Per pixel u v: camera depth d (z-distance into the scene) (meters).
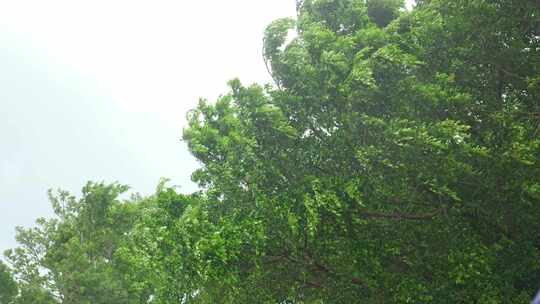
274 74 12.17
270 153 11.94
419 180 10.72
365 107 11.67
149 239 11.86
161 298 12.14
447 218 11.16
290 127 11.30
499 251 11.56
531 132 11.30
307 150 12.07
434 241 11.41
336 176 11.55
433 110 11.48
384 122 10.76
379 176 11.44
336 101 11.46
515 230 11.54
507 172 10.67
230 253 11.04
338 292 12.09
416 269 11.67
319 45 11.53
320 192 11.05
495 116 11.11
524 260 11.17
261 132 11.80
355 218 11.51
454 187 11.10
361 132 11.19
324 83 11.39
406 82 11.15
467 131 11.73
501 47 12.16
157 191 12.02
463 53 12.20
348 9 13.52
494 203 11.11
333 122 11.87
